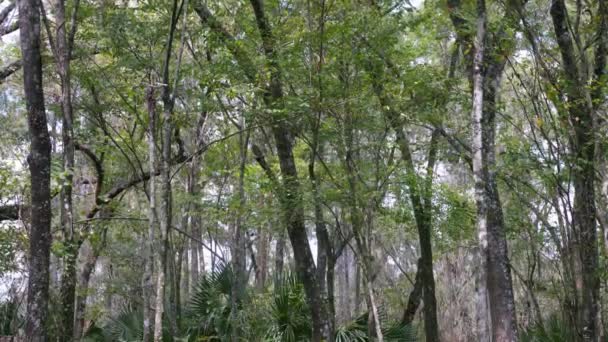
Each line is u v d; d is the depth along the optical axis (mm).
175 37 12203
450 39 14570
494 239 9500
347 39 10773
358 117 11328
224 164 16312
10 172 10055
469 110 12016
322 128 11625
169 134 9711
